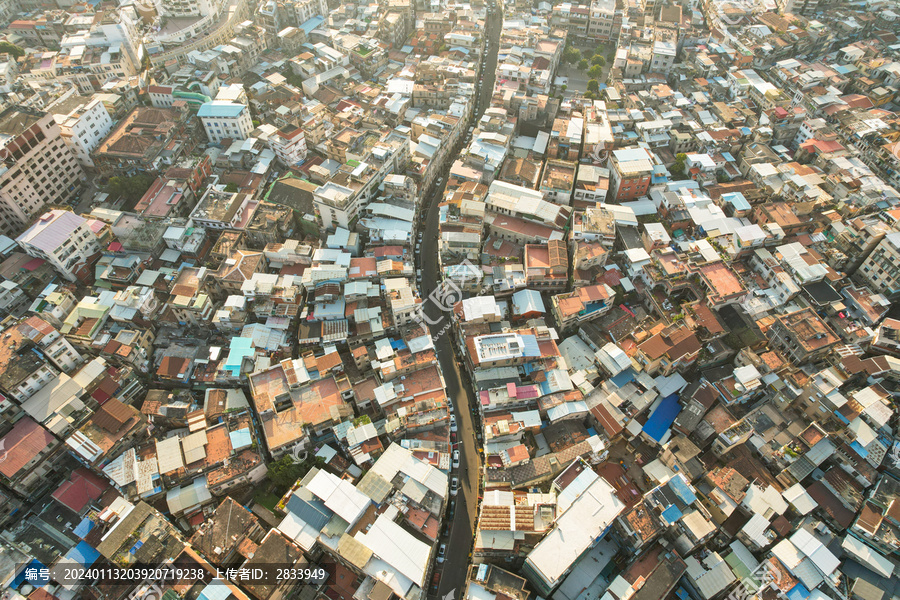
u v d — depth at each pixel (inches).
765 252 6087.6
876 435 4731.8
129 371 5201.8
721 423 4992.6
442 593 4485.7
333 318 5777.6
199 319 5728.3
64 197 6737.2
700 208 6628.9
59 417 4741.6
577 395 5196.9
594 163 7436.0
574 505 4407.0
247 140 7342.5
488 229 6806.1
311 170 7126.0
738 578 4261.8
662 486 4458.7
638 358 5398.6
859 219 6102.4
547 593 4256.9
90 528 4389.8
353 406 5378.9
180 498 4591.5
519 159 7396.7
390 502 4520.2
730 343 5546.3
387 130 7623.0
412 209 6678.2
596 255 6102.4
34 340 4913.9
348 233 6363.2
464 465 5191.9
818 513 4591.5
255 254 6082.7
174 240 6043.3
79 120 6697.8
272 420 4992.6
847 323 5590.6
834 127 7623.0
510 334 5433.1
